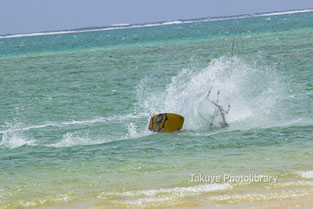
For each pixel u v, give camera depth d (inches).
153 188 1363.2
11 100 3833.7
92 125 2608.3
